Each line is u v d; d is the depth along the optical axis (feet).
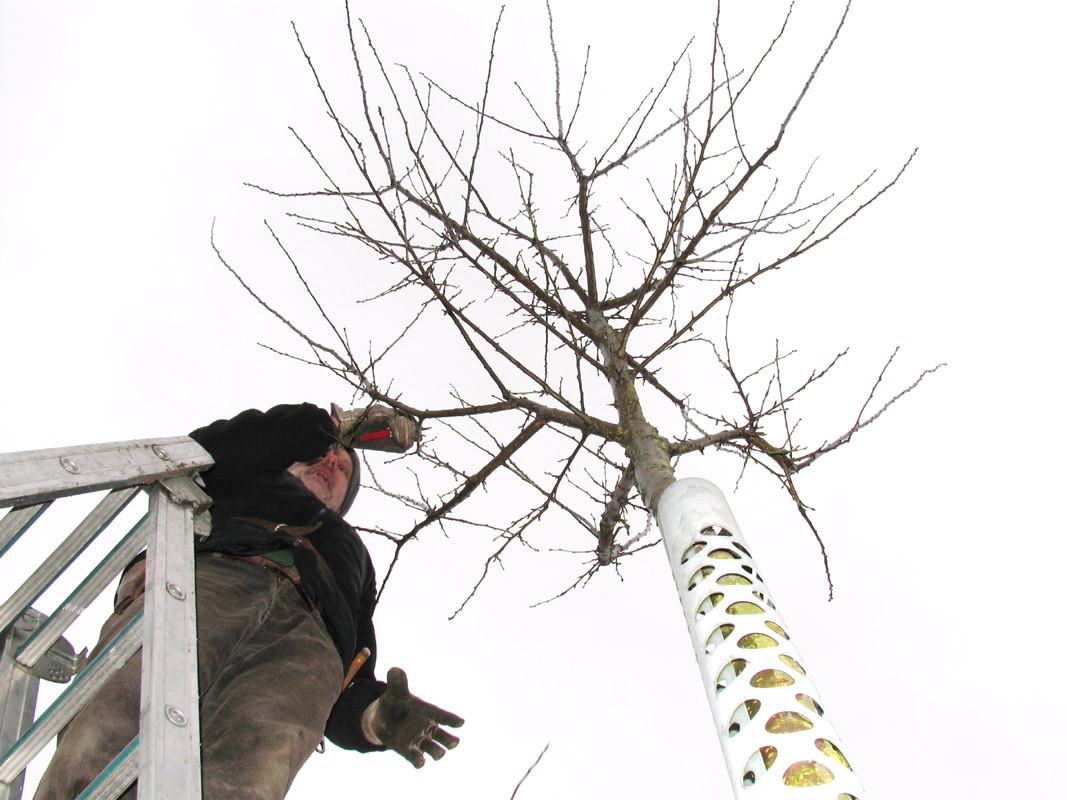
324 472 15.99
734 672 8.94
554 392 14.69
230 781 9.13
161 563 7.39
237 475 12.53
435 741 12.95
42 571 7.73
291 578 11.93
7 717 7.53
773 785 7.51
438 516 16.17
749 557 10.61
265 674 10.60
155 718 6.10
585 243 17.66
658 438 14.55
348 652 12.23
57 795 8.05
